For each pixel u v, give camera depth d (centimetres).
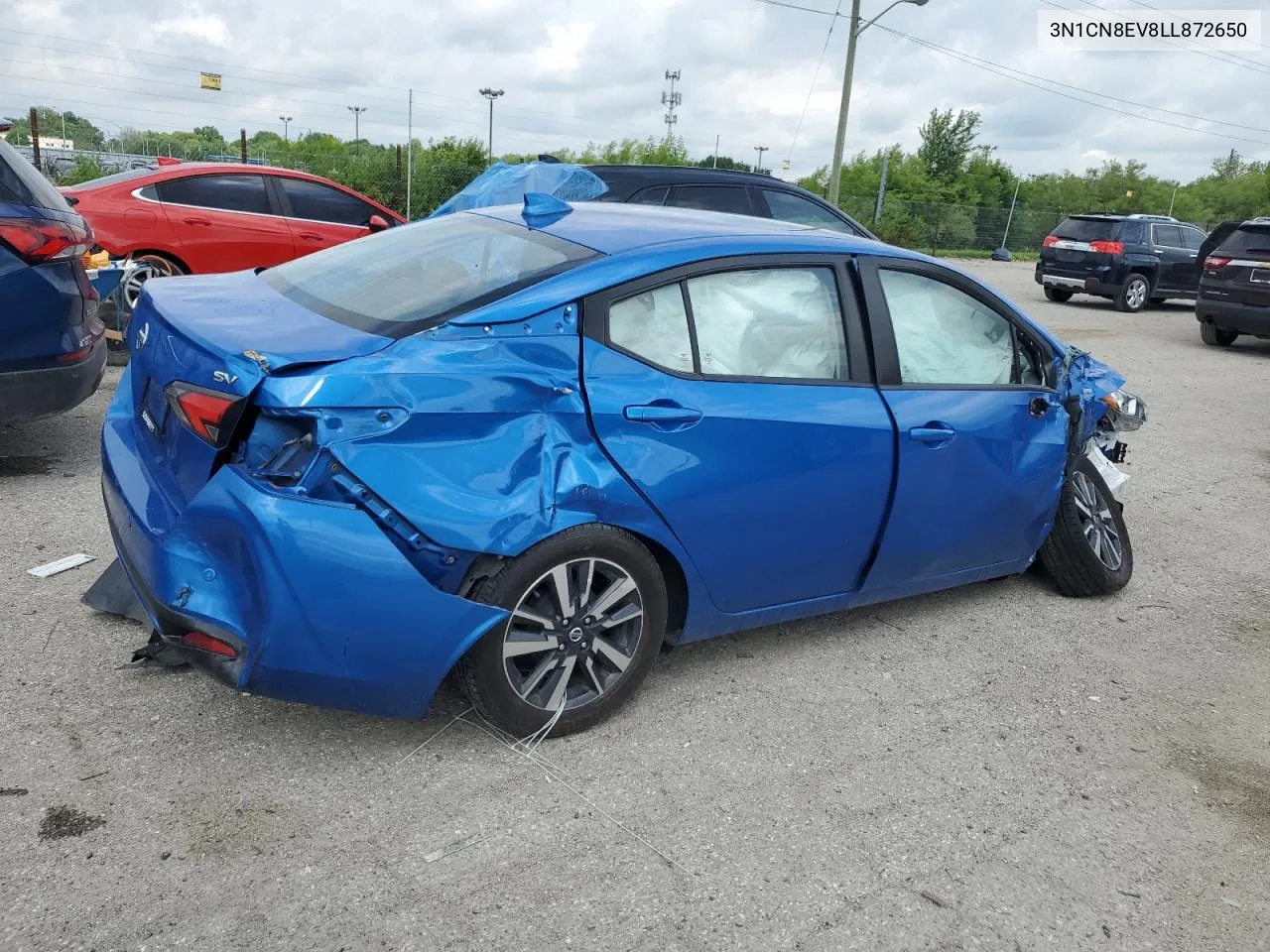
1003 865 277
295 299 318
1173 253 1819
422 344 272
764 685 362
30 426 573
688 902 249
